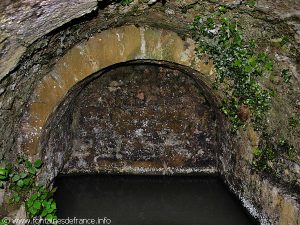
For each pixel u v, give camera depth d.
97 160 7.00
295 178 4.25
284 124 4.23
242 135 5.35
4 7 2.36
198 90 6.61
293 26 3.21
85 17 3.82
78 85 5.07
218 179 6.81
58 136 5.86
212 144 6.87
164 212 6.17
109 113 6.88
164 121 6.86
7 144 4.19
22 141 4.65
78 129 6.93
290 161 4.29
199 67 4.74
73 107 6.30
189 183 6.84
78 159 6.98
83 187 6.79
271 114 4.45
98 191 6.73
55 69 4.62
